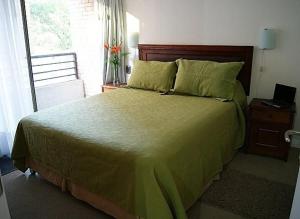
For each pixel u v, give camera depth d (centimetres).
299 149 296
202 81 287
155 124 201
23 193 222
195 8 325
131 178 154
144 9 367
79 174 188
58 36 475
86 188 190
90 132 189
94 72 446
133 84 337
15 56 283
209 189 221
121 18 388
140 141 170
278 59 289
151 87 323
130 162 154
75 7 439
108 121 211
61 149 194
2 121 283
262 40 280
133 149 160
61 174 207
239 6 297
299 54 277
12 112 288
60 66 470
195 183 188
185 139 179
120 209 174
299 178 138
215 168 222
